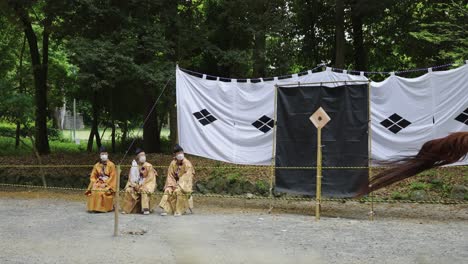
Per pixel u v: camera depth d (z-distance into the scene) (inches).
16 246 285.3
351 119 394.9
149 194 418.6
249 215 406.6
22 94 572.4
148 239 306.3
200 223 366.3
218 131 446.9
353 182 389.7
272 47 588.4
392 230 339.3
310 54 743.1
